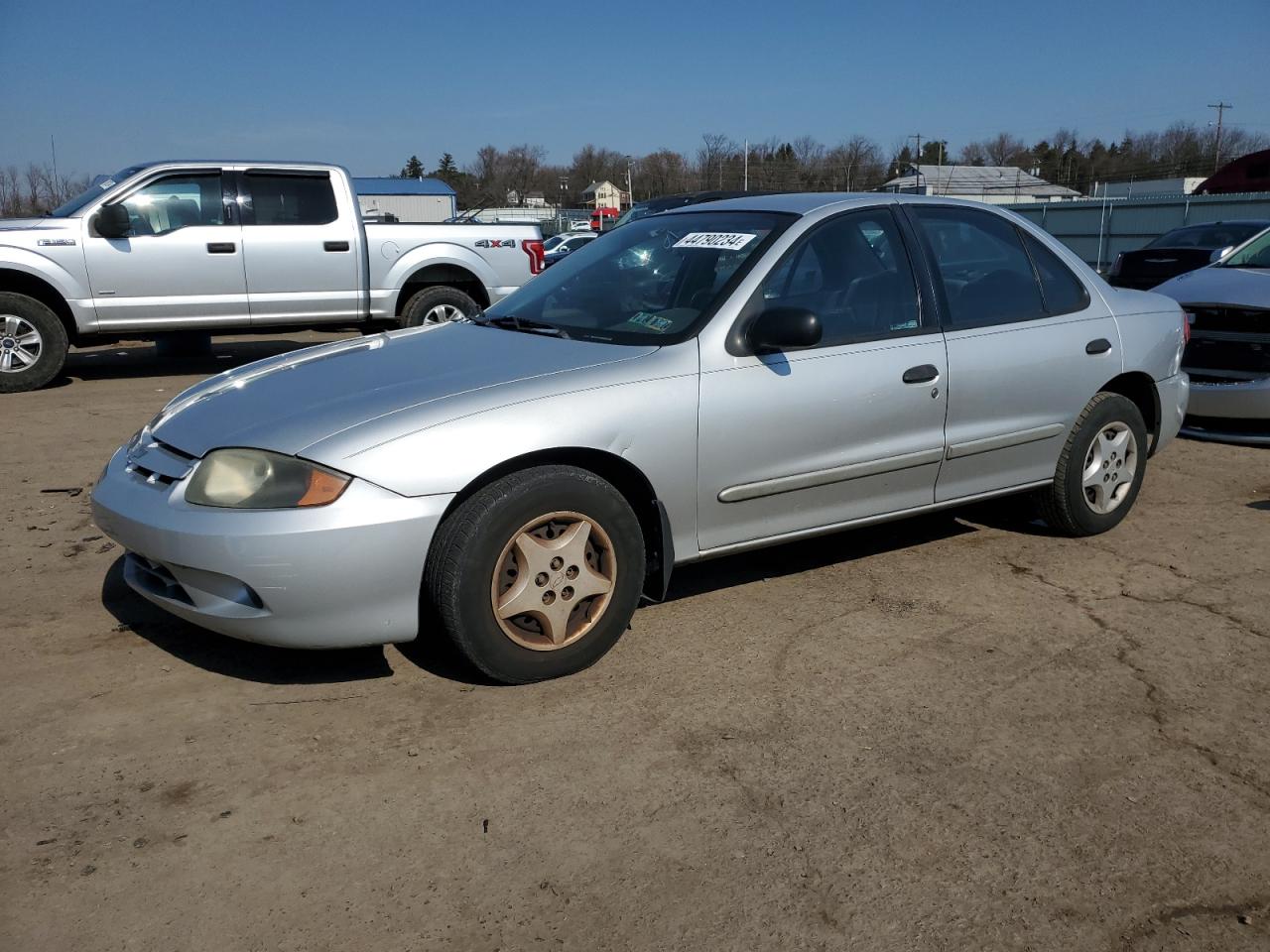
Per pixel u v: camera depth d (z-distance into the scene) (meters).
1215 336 6.79
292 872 2.45
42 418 7.71
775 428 3.71
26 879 2.40
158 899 2.35
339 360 3.78
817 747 3.03
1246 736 3.12
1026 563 4.59
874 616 3.99
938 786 2.83
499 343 3.81
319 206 9.88
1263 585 4.34
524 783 2.82
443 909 2.33
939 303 4.21
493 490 3.17
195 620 3.15
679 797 2.77
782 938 2.26
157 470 3.27
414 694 3.31
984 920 2.32
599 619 3.41
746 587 4.28
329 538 2.96
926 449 4.14
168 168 9.30
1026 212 34.03
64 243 8.87
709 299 3.74
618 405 3.38
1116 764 2.96
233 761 2.91
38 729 3.06
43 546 4.68
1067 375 4.55
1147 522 5.21
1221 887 2.44
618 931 2.27
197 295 9.42
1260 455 6.62
